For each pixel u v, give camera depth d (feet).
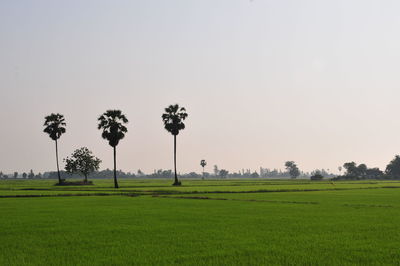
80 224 92.43
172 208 132.87
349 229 84.38
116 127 352.28
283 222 95.45
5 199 183.32
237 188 305.12
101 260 57.11
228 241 71.00
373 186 354.95
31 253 61.87
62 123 434.71
